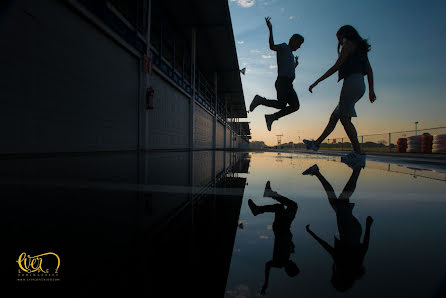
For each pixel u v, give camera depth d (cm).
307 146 316
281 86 280
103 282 34
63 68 271
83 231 58
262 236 56
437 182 153
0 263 40
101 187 116
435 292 32
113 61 368
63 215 70
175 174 179
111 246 49
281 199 100
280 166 273
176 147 691
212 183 142
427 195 110
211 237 55
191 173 190
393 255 46
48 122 254
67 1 268
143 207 82
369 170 233
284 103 283
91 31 317
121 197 97
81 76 300
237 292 32
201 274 36
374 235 57
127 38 395
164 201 92
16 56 219
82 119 303
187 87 787
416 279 36
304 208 84
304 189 125
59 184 119
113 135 372
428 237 56
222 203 91
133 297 30
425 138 1263
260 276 37
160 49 558
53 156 253
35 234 55
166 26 664
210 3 656
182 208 83
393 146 1573
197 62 1071
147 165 227
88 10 301
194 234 57
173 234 57
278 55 282
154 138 528
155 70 520
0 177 133
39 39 241
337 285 34
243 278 36
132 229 60
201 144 1047
